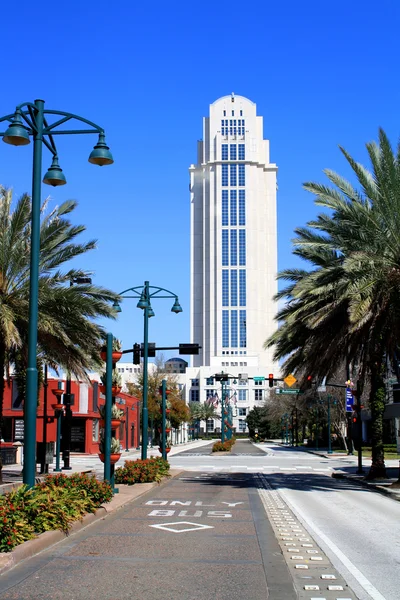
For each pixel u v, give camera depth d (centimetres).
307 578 884
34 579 838
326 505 1850
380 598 780
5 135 1265
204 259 18362
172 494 2066
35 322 1277
